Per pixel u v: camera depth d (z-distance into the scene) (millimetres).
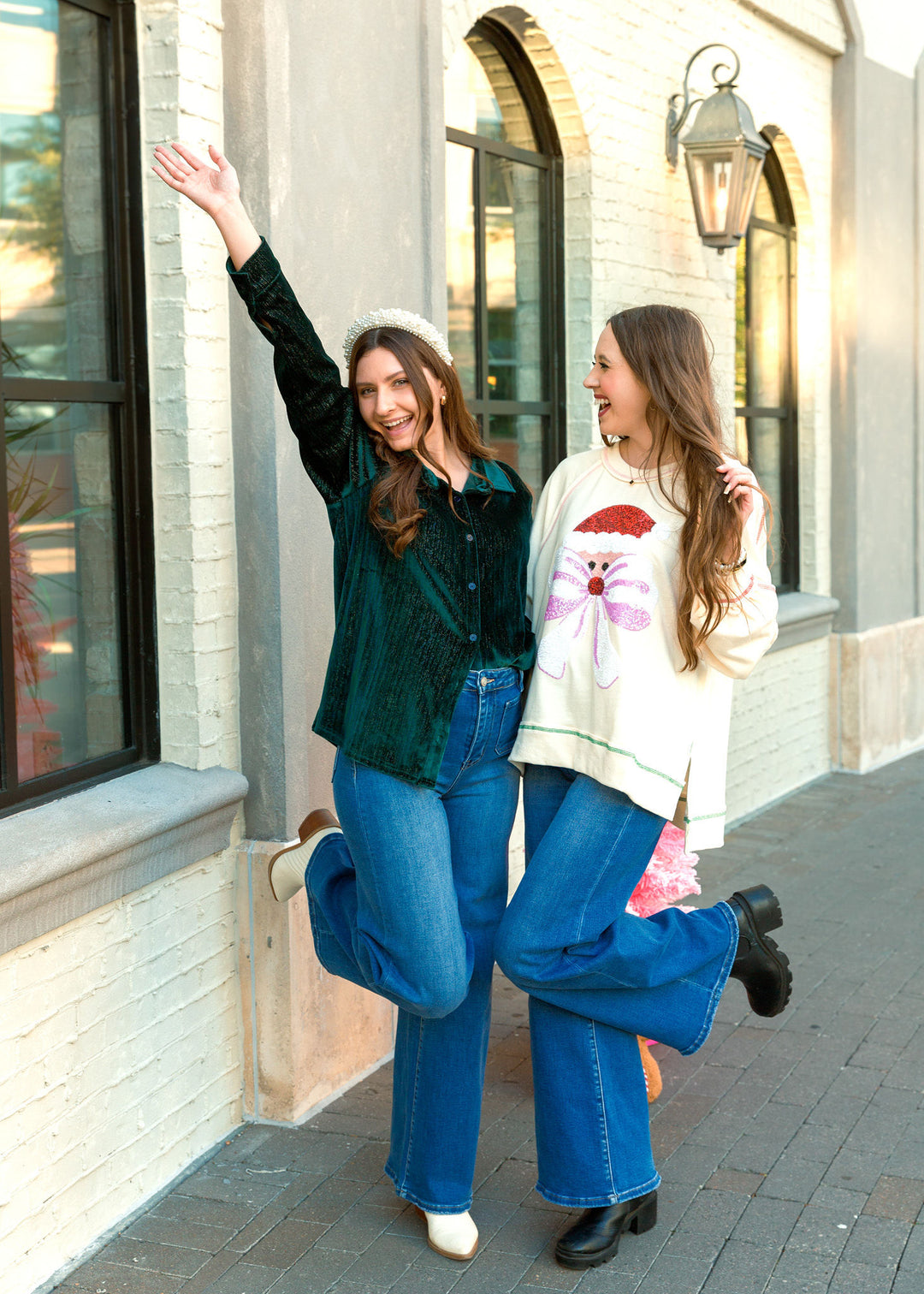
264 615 3115
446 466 2512
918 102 7566
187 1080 3031
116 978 2779
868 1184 2928
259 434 3064
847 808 6363
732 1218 2793
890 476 7406
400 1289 2557
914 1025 3811
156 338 2971
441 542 2416
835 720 7125
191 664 3021
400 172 3508
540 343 4875
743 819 6141
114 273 2945
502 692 2488
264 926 3152
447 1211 2672
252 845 3158
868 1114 3264
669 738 2453
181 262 2928
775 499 6785
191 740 3045
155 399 2986
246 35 2949
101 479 2959
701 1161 3035
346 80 3260
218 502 3062
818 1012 3910
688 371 2416
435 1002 2469
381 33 3396
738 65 5098
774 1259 2637
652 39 5117
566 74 4566
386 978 2479
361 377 2410
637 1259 2648
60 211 2824
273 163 2982
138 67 2916
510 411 4648
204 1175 2990
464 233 4402
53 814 2650
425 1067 2662
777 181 6625
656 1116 3266
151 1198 2895
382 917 2455
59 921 2578
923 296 7734
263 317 2395
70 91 2836
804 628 6680
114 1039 2783
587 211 4785
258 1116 3236
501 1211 2838
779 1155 3064
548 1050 2617
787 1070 3523
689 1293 2527
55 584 2840
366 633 2428
